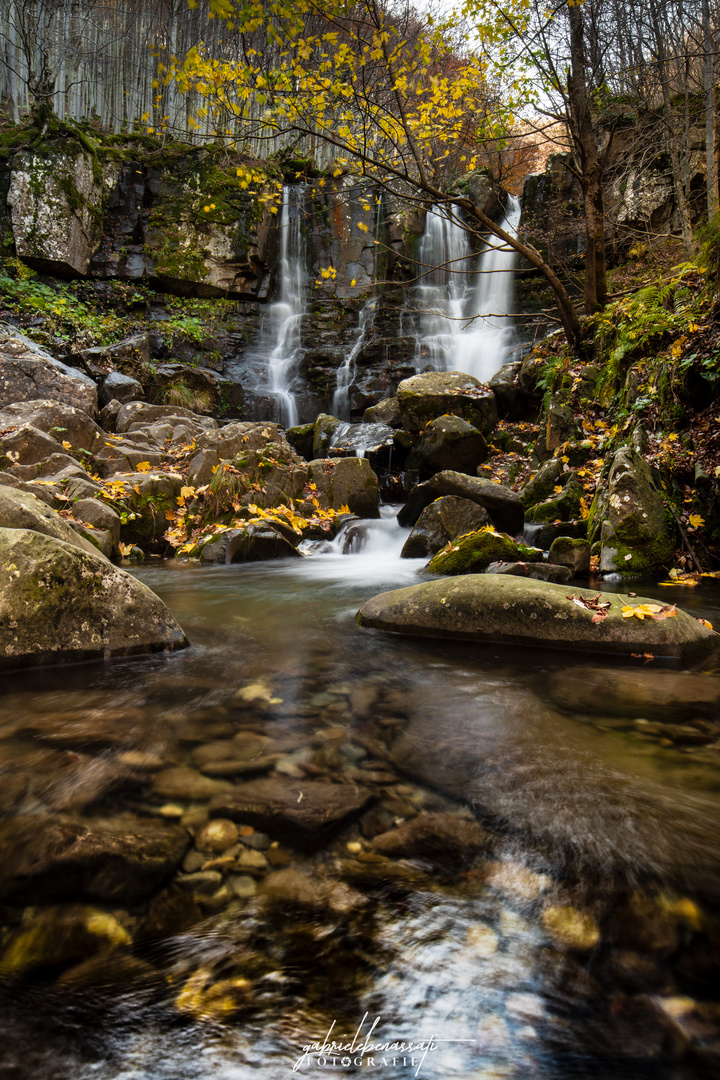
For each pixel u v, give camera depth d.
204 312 15.18
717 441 5.92
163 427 9.24
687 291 7.63
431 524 6.48
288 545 6.65
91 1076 0.90
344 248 16.92
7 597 2.78
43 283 13.77
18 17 14.26
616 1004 1.04
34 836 1.48
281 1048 0.96
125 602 3.12
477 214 8.25
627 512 5.55
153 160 15.28
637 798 1.69
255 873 1.38
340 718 2.31
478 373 13.78
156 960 1.13
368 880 1.36
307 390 14.62
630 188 13.60
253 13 6.39
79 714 2.30
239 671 2.89
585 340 9.49
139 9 16.00
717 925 1.21
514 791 1.74
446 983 1.08
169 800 1.67
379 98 8.25
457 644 3.40
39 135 13.69
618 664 3.01
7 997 1.04
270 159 16.97
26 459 7.23
